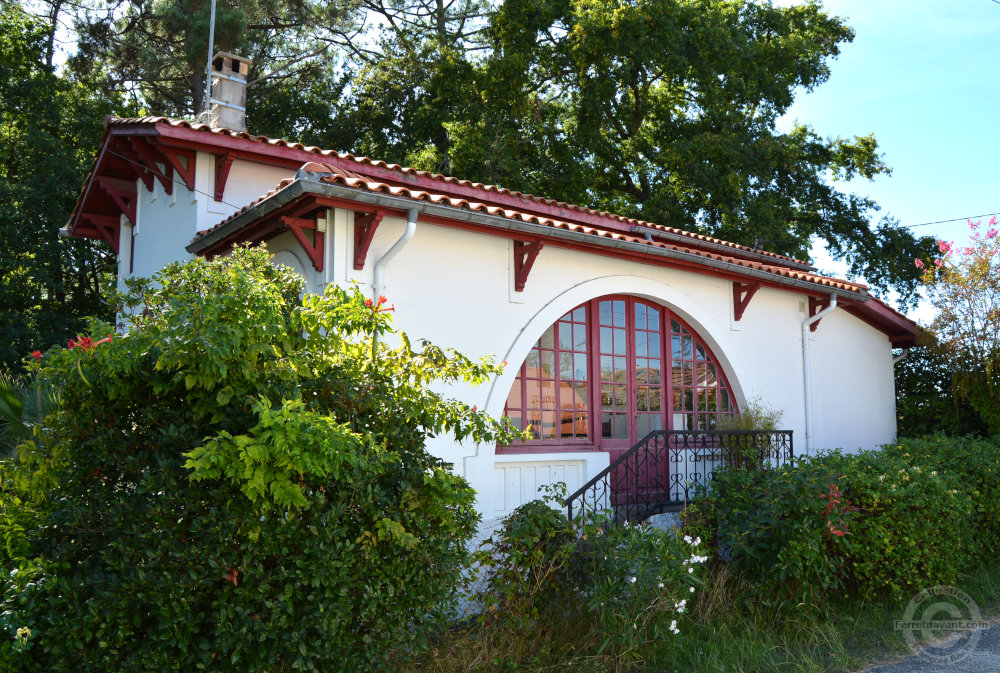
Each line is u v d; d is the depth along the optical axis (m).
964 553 7.45
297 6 23.58
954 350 11.08
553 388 8.33
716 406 9.82
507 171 18.88
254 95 23.67
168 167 9.56
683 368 9.55
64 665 3.49
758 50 20.94
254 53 23.31
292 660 3.79
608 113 21.41
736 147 18.89
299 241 6.45
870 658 5.76
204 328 3.62
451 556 4.50
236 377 3.84
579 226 7.71
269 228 6.89
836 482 6.75
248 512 3.67
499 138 19.19
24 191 16.64
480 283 7.46
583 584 5.87
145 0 22.11
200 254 8.10
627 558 5.55
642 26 18.72
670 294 9.22
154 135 8.57
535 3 20.17
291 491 3.60
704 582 6.03
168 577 3.50
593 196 22.78
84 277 18.92
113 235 11.84
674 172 19.56
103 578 3.55
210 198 8.90
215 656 3.69
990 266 10.95
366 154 23.97
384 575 4.11
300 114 24.03
